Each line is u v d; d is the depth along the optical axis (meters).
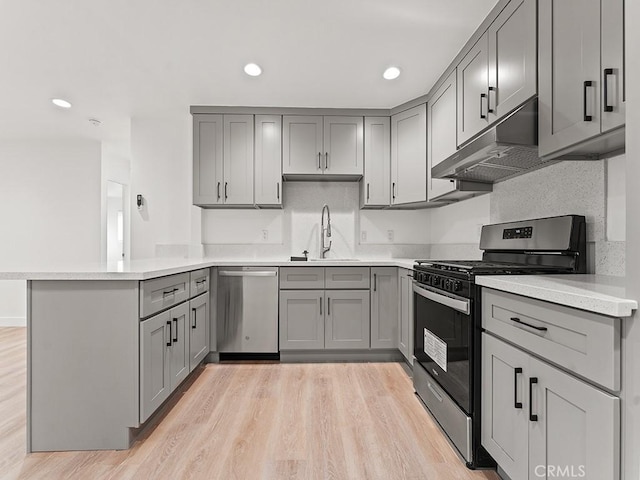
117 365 1.78
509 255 2.23
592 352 1.00
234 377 2.79
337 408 2.25
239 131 3.38
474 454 1.65
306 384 2.64
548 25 1.56
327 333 3.14
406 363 3.10
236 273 3.12
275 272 3.14
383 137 3.42
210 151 3.38
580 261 1.74
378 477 1.59
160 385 2.00
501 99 1.94
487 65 2.08
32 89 3.01
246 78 2.82
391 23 2.15
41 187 4.53
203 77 2.80
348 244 3.80
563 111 1.47
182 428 2.00
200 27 2.18
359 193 3.75
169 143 3.63
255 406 2.28
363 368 3.00
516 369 1.33
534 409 1.25
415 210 3.82
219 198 3.38
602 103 1.26
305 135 3.40
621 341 0.93
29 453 1.76
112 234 5.57
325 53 2.47
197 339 2.71
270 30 2.21
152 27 2.18
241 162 3.38
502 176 2.40
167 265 2.33
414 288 2.44
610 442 0.93
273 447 1.82
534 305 1.25
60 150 4.54
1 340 3.82
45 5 1.98
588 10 1.33
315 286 3.14
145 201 3.62
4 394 2.44
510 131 1.64
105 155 4.65
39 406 1.78
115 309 1.78
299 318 3.14
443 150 2.76
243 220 3.75
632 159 0.92
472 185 2.60
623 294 1.03
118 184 5.23
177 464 1.68
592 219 1.73
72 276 1.74
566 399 1.09
